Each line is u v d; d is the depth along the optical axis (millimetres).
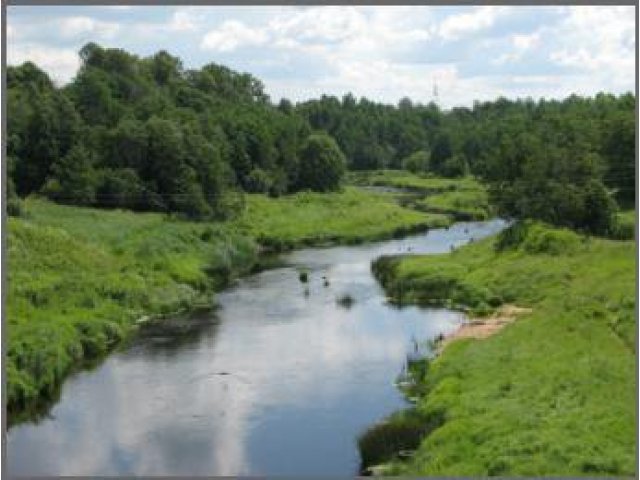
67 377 41062
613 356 35938
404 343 45719
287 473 29562
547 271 55688
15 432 34281
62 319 46469
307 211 98500
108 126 99562
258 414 35375
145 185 84750
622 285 47656
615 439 27219
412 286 59375
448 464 27547
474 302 54188
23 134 86875
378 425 32594
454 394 34250
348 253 79500
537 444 26984
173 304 55250
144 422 34906
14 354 39250
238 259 73125
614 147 81000
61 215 72938
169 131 86812
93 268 57938
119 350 45688
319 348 45219
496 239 70250
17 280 50531
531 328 42594
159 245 67375
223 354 44406
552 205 69000
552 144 75750
